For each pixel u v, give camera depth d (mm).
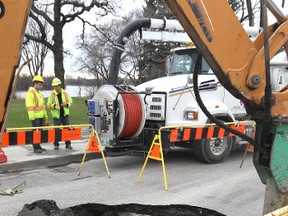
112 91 7883
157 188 6551
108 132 7875
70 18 24000
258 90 2836
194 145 8469
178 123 8281
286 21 2979
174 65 9867
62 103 9656
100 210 4004
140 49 31047
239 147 9922
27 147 9867
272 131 2977
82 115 19422
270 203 3088
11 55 2029
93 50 40844
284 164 3020
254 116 2965
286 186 3043
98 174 7664
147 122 8406
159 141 6816
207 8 2656
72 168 8234
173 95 8219
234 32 2744
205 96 8539
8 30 2008
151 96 8359
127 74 38094
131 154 8031
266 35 2740
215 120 3193
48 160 8500
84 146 10250
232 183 6883
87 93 49438
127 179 7211
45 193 6281
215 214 4020
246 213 5270
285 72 4977
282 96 2922
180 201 5789
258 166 3117
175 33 9000
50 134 7477
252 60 2799
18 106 24281
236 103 9094
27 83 46219
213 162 8633
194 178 7266
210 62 2736
